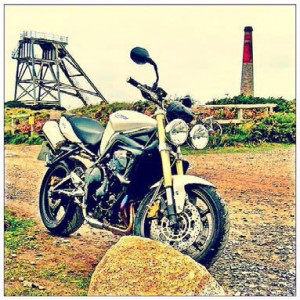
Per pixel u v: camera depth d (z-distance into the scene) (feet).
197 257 11.13
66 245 13.44
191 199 11.30
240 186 15.08
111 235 13.99
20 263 12.87
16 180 15.67
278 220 14.12
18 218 14.38
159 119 11.10
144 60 11.09
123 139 11.63
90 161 12.70
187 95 11.36
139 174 11.44
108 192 11.90
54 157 13.58
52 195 13.65
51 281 12.26
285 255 12.93
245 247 13.28
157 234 11.50
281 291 11.85
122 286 11.16
